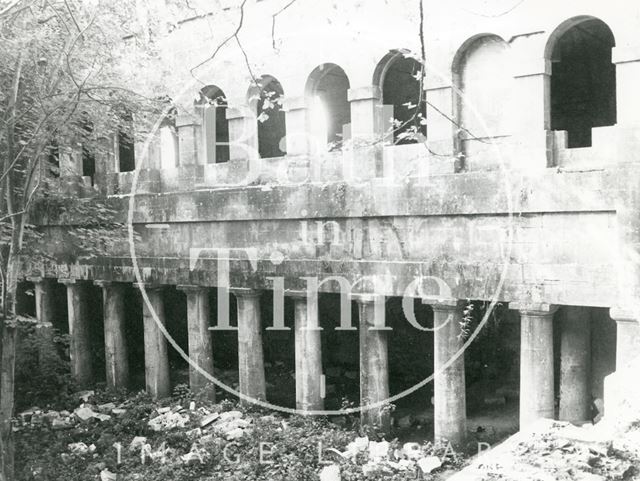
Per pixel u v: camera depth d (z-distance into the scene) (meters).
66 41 21.44
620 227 18.36
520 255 20.02
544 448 11.23
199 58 27.05
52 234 31.97
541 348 19.80
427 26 21.83
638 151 18.39
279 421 24.83
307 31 24.52
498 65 21.11
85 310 32.16
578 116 26.12
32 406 29.08
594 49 25.45
